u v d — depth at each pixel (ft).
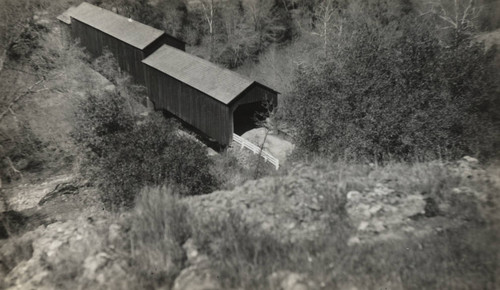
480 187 28.45
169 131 69.87
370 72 61.11
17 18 136.36
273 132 89.15
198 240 23.41
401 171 32.09
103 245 24.89
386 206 25.86
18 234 64.95
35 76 129.80
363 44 67.92
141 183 57.98
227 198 28.53
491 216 24.59
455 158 47.50
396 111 53.62
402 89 58.29
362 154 51.13
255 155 82.17
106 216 30.17
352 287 19.40
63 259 24.76
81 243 26.09
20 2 139.85
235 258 21.47
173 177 58.80
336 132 55.52
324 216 25.35
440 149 48.65
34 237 30.27
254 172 72.59
